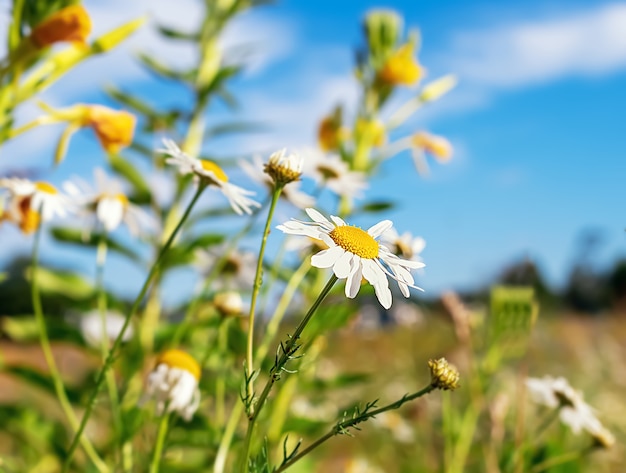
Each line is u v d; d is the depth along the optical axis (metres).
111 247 0.43
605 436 0.32
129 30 0.28
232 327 0.34
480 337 0.41
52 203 0.27
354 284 0.17
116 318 0.41
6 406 0.33
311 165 0.34
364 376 0.38
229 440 0.28
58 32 0.26
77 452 0.35
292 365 0.32
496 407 0.36
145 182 0.45
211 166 0.23
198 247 0.37
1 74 0.26
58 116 0.28
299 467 0.35
